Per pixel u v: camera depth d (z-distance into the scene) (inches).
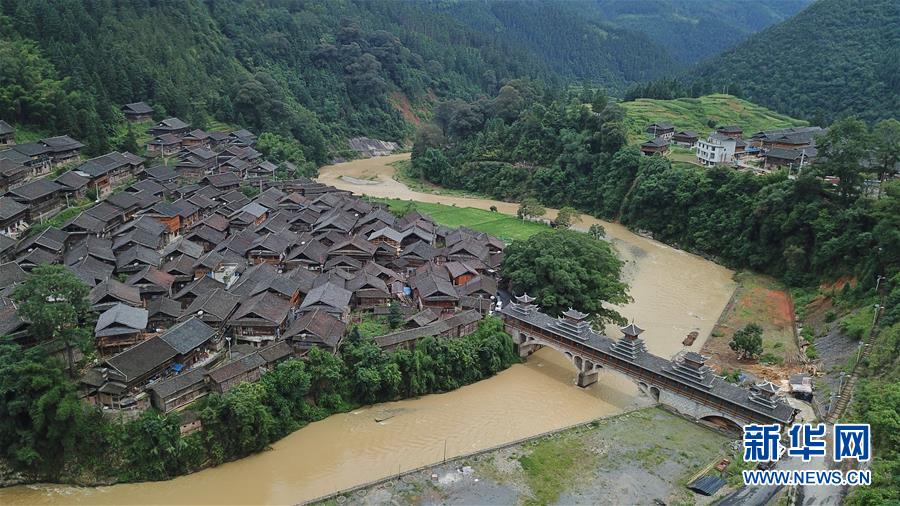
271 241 3479.3
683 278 4008.4
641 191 4975.4
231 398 2070.6
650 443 2217.0
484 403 2490.2
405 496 1929.1
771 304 3513.8
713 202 4522.6
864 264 3189.0
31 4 5310.0
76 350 2145.7
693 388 2336.4
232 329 2524.6
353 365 2426.2
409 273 3444.9
